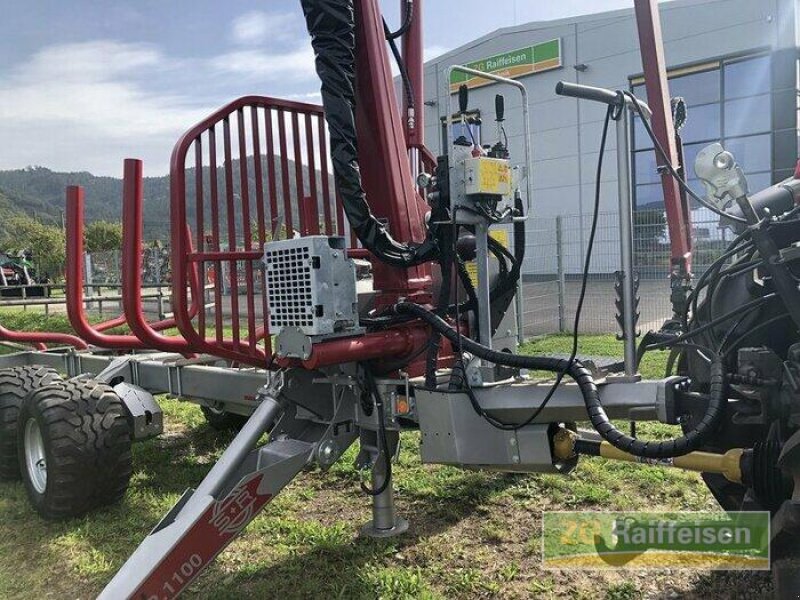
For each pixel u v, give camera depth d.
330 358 2.76
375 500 3.49
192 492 2.70
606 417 2.35
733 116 17.41
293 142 3.54
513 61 20.42
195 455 5.09
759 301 2.28
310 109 3.60
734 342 2.37
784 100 13.48
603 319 9.94
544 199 20.36
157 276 11.37
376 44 3.11
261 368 3.62
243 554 3.36
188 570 2.55
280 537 3.52
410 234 3.24
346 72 2.86
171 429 5.80
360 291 3.40
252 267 3.40
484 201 2.80
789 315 2.31
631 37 18.53
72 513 3.76
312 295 2.71
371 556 3.25
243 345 3.47
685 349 2.85
